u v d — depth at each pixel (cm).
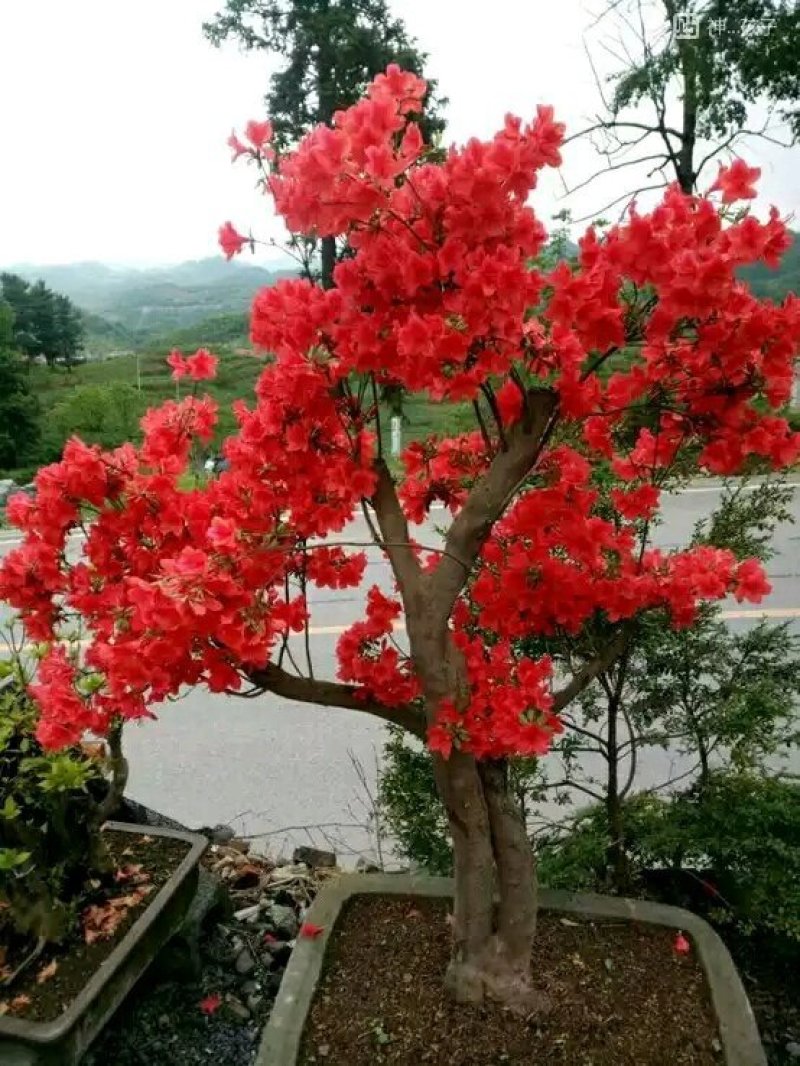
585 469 174
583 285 124
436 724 159
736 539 217
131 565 159
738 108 543
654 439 182
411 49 1111
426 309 129
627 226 123
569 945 183
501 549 189
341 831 336
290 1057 158
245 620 133
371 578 618
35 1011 175
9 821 190
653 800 235
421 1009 170
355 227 127
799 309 134
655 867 254
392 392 161
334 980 177
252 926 243
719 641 241
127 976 190
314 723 426
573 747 245
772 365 140
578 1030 164
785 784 234
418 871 238
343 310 134
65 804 198
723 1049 157
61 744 151
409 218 128
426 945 185
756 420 156
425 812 233
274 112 1123
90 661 156
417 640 158
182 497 159
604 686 220
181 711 443
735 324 134
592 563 174
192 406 172
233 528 134
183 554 129
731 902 222
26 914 186
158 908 200
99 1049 203
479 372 130
